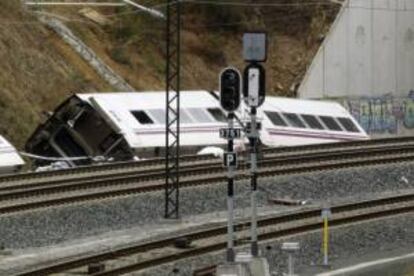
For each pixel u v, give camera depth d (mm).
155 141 94750
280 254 54781
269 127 103312
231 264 45750
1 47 106250
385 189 78125
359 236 60344
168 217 65000
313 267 52031
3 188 71812
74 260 50688
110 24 129625
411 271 51406
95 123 93875
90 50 119438
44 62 111062
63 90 110750
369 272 50875
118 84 118688
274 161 83688
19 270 49406
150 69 127875
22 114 102375
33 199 68312
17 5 114562
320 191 75812
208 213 68062
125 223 64500
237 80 48750
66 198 67438
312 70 129000
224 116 101125
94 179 76750
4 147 86062
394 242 60062
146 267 50594
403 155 91188
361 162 84438
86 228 62688
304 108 110375
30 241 58688
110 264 51156
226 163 48125
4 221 61906
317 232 60406
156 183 75250
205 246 55188
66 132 94125
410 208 67750
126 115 94625
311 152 94375
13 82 104438
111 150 93500
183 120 97625
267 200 72188
